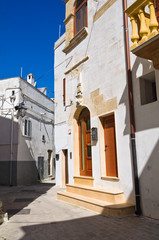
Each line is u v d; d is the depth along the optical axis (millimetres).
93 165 7969
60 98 12008
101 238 4340
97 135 7879
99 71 8102
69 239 4363
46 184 16516
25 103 17109
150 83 6492
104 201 6574
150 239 4172
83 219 5660
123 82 6844
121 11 7324
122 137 6621
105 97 7617
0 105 16531
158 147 5418
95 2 8797
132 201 6074
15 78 16484
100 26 8336
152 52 5074
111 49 7570
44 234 4680
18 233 4773
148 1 4898
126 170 6371
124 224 5074
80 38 9555
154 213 5371
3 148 16125
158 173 5359
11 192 11758
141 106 6035
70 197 7758
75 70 9781
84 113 9461
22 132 16453
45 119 21031
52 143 22453
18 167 15633
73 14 10648
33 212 6664
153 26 4836
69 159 9789
